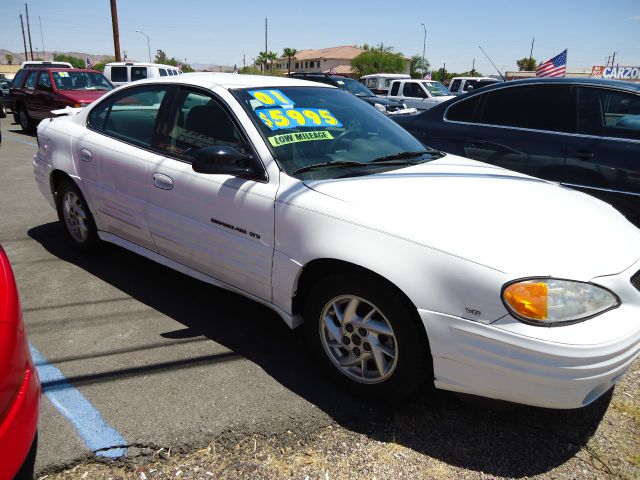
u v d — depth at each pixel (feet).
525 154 16.01
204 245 10.09
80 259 14.08
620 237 8.09
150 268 13.58
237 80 11.03
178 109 10.96
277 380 8.94
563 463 7.30
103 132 12.57
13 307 5.93
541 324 6.63
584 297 6.78
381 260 7.50
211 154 8.88
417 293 7.23
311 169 9.27
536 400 6.85
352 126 11.04
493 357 6.88
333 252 7.95
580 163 15.03
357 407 8.31
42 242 15.42
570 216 8.32
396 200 8.20
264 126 9.68
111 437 7.45
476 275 6.91
